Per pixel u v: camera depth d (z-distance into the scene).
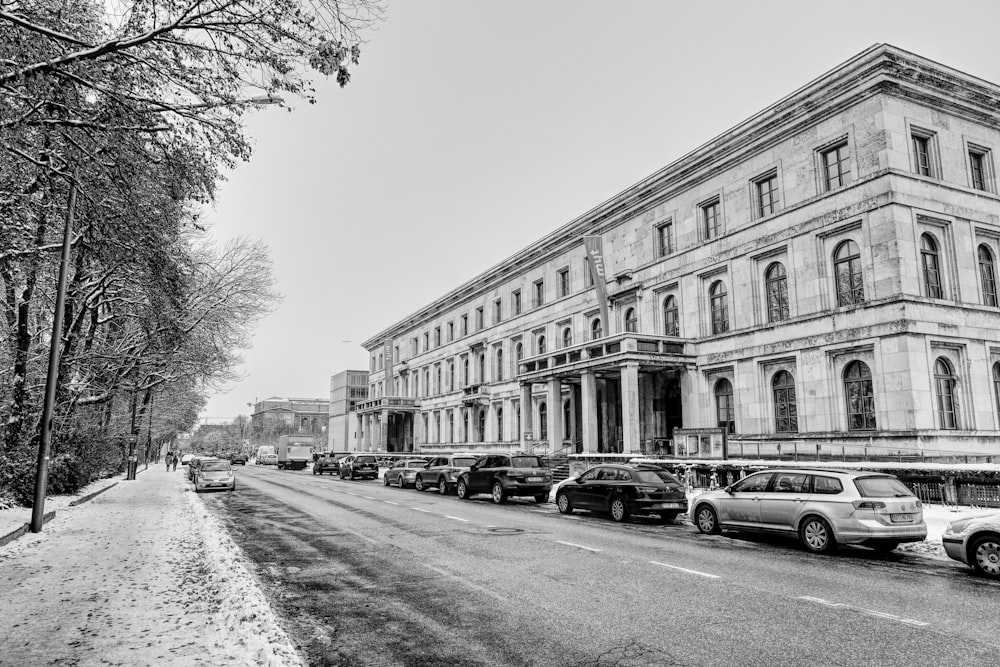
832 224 24.36
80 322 21.45
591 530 15.19
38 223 13.44
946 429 21.55
